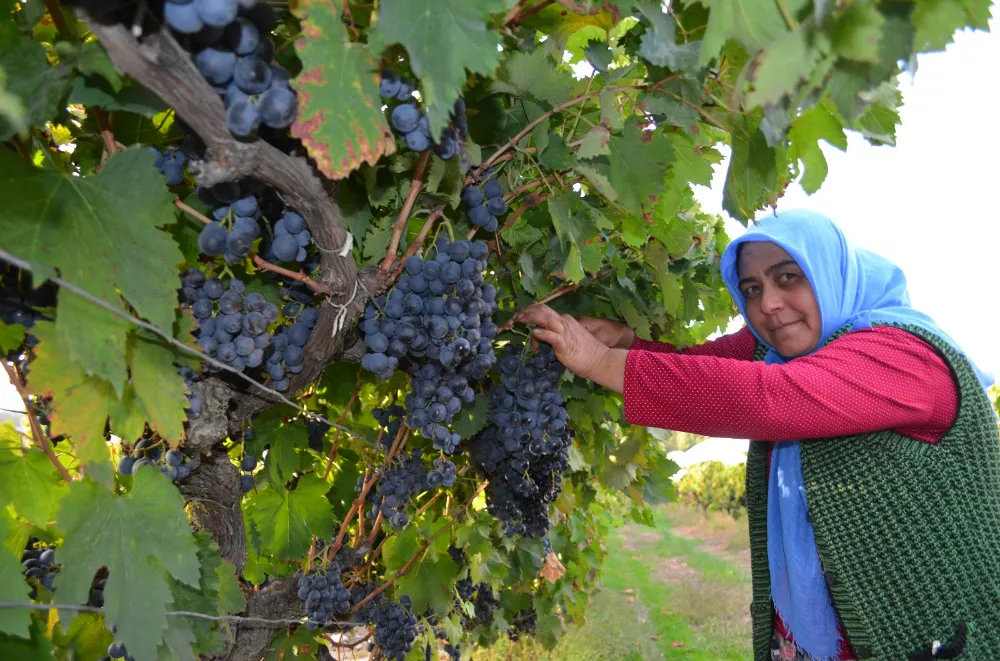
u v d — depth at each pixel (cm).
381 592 320
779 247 238
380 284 165
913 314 226
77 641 179
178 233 161
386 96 133
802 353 246
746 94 109
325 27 109
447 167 167
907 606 203
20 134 123
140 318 135
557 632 545
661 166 188
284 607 274
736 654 807
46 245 113
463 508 332
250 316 150
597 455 354
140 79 98
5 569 123
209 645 176
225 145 109
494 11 101
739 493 1659
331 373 266
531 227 220
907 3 103
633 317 261
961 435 202
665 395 206
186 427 162
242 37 102
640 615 942
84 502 134
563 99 184
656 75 175
